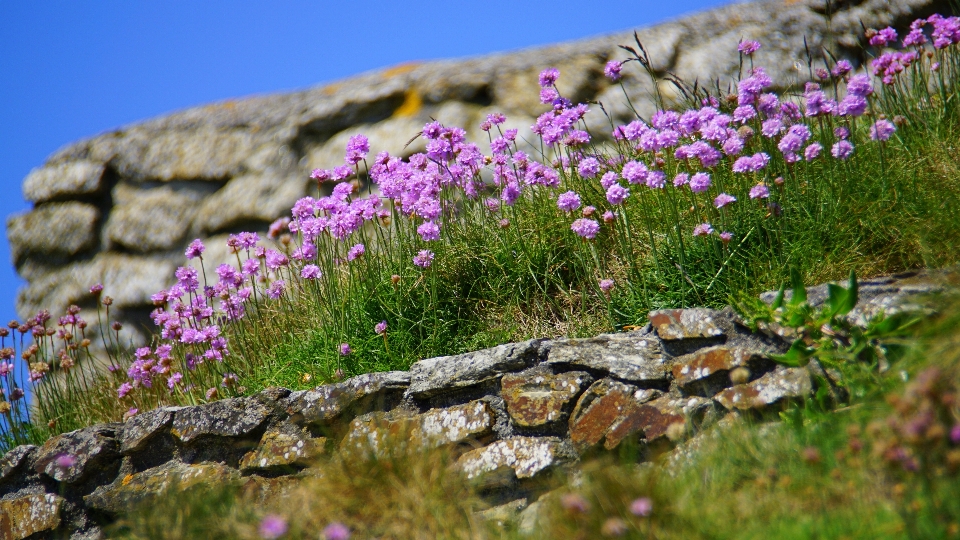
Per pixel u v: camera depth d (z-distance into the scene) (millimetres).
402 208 2186
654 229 2119
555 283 2123
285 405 2049
